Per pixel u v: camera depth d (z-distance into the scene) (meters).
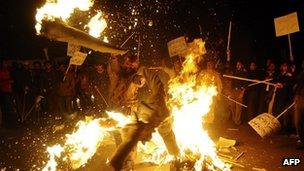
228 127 10.02
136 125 5.30
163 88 5.46
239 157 7.11
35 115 12.35
